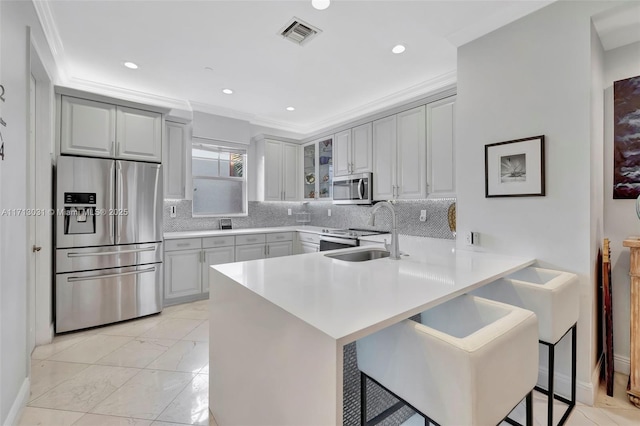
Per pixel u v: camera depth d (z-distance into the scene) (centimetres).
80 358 226
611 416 165
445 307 139
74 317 269
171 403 176
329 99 358
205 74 289
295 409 99
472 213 225
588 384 175
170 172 373
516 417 168
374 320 93
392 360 106
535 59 192
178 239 348
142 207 305
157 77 296
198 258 364
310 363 91
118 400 178
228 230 424
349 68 276
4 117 139
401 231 362
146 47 239
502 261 185
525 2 189
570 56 178
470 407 82
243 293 132
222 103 374
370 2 187
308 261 185
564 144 181
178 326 288
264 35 223
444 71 281
